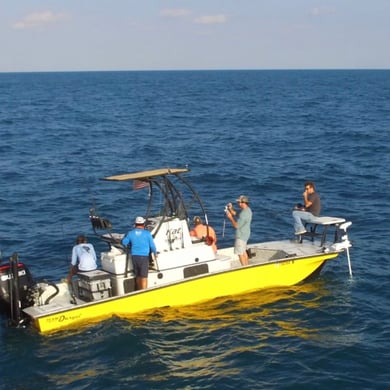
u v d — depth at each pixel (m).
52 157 31.78
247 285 12.25
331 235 16.94
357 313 11.47
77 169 28.00
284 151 34.00
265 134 42.69
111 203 21.09
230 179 25.36
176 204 12.05
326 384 8.91
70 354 9.86
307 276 13.02
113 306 10.94
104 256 11.51
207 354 9.84
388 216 18.91
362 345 10.13
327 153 32.81
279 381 9.00
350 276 13.52
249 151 34.16
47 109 71.00
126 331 10.49
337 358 9.70
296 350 9.97
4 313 11.16
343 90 118.00
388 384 8.91
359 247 15.73
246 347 10.07
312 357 9.73
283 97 94.19
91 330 10.57
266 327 10.83
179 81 194.88
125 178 11.32
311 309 11.62
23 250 15.71
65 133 43.97
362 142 36.78
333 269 14.00
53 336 10.43
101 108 72.69
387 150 33.25
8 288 10.90
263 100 86.38
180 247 11.78
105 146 36.50
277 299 12.05
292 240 14.38
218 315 11.26
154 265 11.47
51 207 20.48
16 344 10.21
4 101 87.75
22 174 26.56
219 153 33.38
